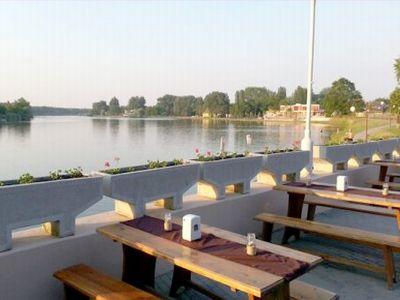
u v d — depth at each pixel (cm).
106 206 984
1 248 389
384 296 473
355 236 523
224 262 342
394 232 720
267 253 365
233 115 14125
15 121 12781
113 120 16562
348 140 1117
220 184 621
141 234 419
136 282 456
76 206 441
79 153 3988
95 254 463
